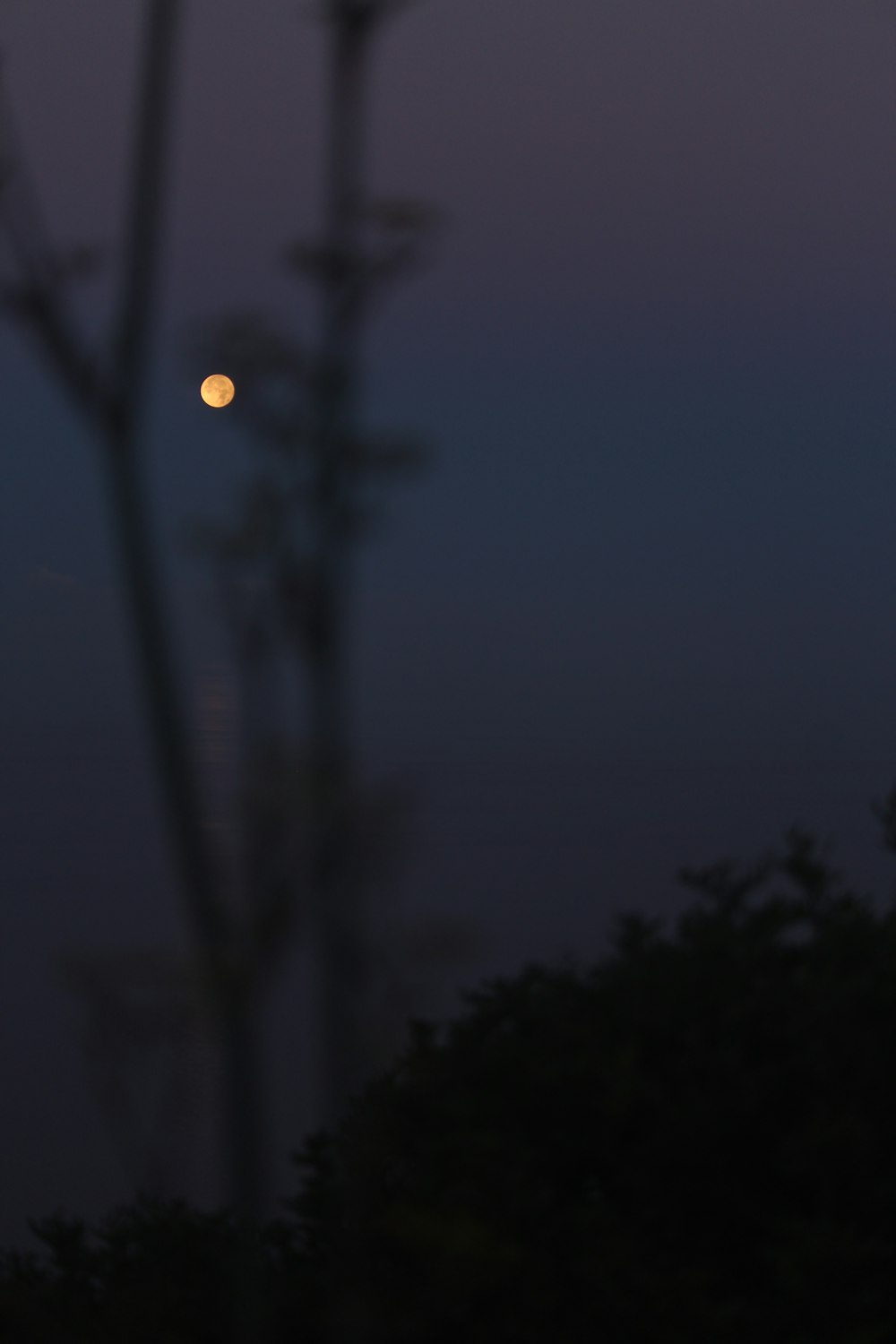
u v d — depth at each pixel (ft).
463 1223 34.50
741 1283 35.27
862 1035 36.01
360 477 19.66
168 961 19.54
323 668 19.51
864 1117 34.35
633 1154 36.22
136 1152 22.35
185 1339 38.11
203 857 19.48
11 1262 44.06
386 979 19.63
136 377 19.90
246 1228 19.79
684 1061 37.01
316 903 19.39
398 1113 39.24
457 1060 40.73
